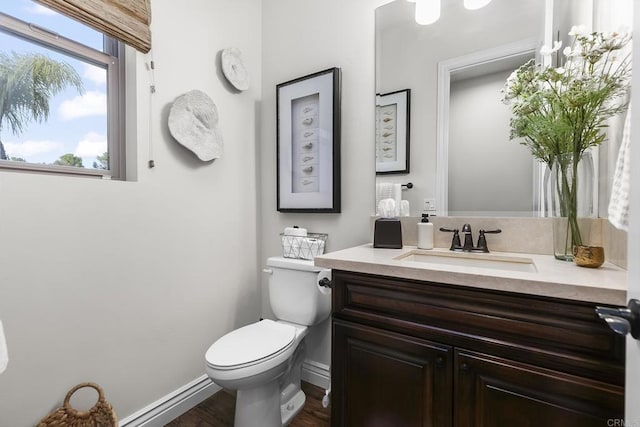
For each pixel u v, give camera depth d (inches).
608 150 40.5
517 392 31.8
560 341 29.9
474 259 47.9
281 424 56.3
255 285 79.2
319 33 70.3
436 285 36.3
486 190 52.7
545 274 32.6
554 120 40.5
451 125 55.6
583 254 36.4
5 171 44.1
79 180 47.4
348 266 42.3
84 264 48.0
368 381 41.4
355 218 66.1
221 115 69.7
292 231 68.9
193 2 63.5
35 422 42.9
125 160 56.7
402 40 60.2
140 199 55.2
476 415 34.1
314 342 71.7
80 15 44.7
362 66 64.7
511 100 49.2
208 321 67.7
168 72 59.2
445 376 35.9
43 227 43.7
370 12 63.7
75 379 46.9
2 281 40.3
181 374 62.3
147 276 56.4
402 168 60.2
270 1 78.5
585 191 40.0
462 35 54.6
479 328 34.0
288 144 73.8
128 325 53.6
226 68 69.0
